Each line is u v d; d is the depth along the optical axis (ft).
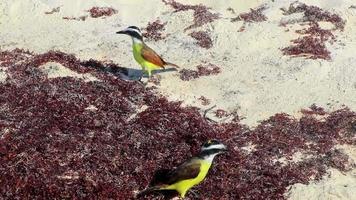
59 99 54.08
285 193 43.73
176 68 62.64
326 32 69.31
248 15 72.64
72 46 67.00
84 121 50.88
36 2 75.00
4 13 73.77
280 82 59.77
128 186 43.52
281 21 71.51
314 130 51.52
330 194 43.19
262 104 55.88
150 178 44.32
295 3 74.90
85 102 54.03
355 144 49.96
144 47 58.29
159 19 73.46
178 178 40.75
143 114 52.65
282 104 55.83
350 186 44.24
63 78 57.88
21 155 45.62
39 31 70.23
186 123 51.29
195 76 61.00
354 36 69.46
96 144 47.75
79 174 44.39
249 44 67.21
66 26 71.41
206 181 44.14
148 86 58.70
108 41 68.33
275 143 49.57
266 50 66.28
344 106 55.42
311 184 44.57
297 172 45.93
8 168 44.21
